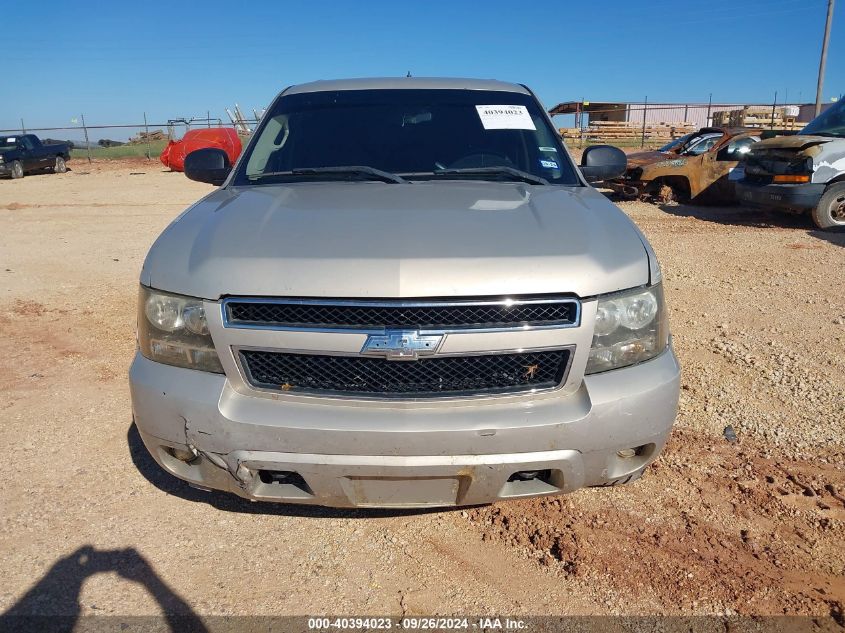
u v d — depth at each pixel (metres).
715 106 32.66
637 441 2.41
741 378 4.42
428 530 2.87
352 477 2.32
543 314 2.30
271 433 2.28
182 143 22.88
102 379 4.45
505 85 4.13
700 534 2.83
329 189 3.14
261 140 3.71
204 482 2.49
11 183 20.69
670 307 6.04
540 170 3.52
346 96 3.91
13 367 4.64
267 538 2.81
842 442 3.58
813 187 9.70
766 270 7.46
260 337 2.29
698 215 11.92
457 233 2.47
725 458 3.43
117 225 11.26
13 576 2.56
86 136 32.00
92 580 2.55
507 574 2.61
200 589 2.51
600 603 2.46
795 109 27.23
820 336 5.23
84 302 6.34
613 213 2.87
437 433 2.23
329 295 2.23
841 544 2.77
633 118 36.72
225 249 2.45
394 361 2.28
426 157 3.52
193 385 2.37
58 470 3.31
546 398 2.34
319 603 2.46
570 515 2.96
